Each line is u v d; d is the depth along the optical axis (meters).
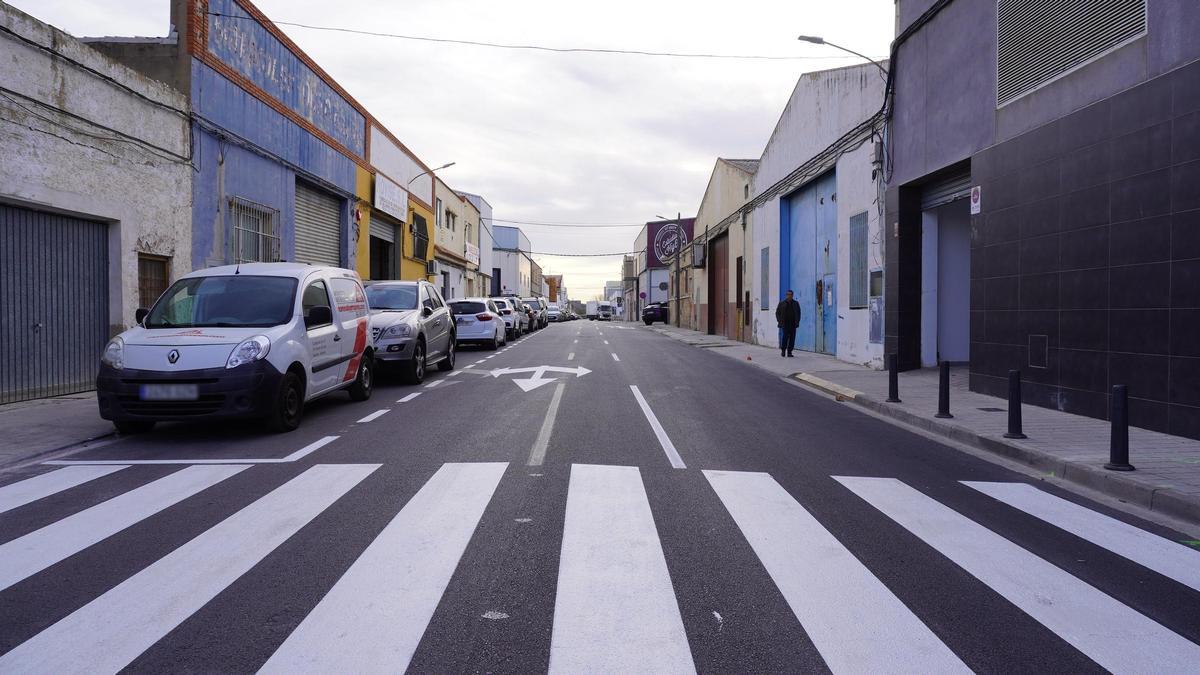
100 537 4.78
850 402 12.05
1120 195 8.76
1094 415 9.29
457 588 3.97
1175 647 3.45
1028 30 10.59
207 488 5.99
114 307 11.98
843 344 18.83
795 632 3.52
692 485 6.23
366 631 3.47
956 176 13.73
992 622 3.68
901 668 3.20
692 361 19.53
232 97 15.66
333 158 22.17
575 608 3.74
